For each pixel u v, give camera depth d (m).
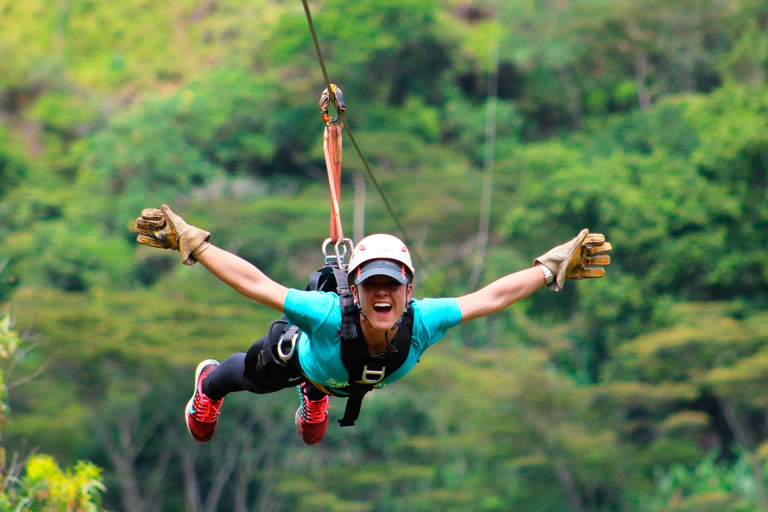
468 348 70.19
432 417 59.62
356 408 8.11
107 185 90.00
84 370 51.31
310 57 95.94
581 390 55.44
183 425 55.41
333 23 94.31
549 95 102.25
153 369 51.88
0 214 81.25
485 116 97.25
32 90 104.06
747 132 60.53
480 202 77.19
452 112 97.56
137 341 52.03
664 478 55.41
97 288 69.25
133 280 80.88
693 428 58.06
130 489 52.81
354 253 7.26
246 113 96.75
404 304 7.19
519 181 82.00
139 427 55.09
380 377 7.46
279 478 55.50
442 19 102.75
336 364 7.40
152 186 90.38
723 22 88.62
